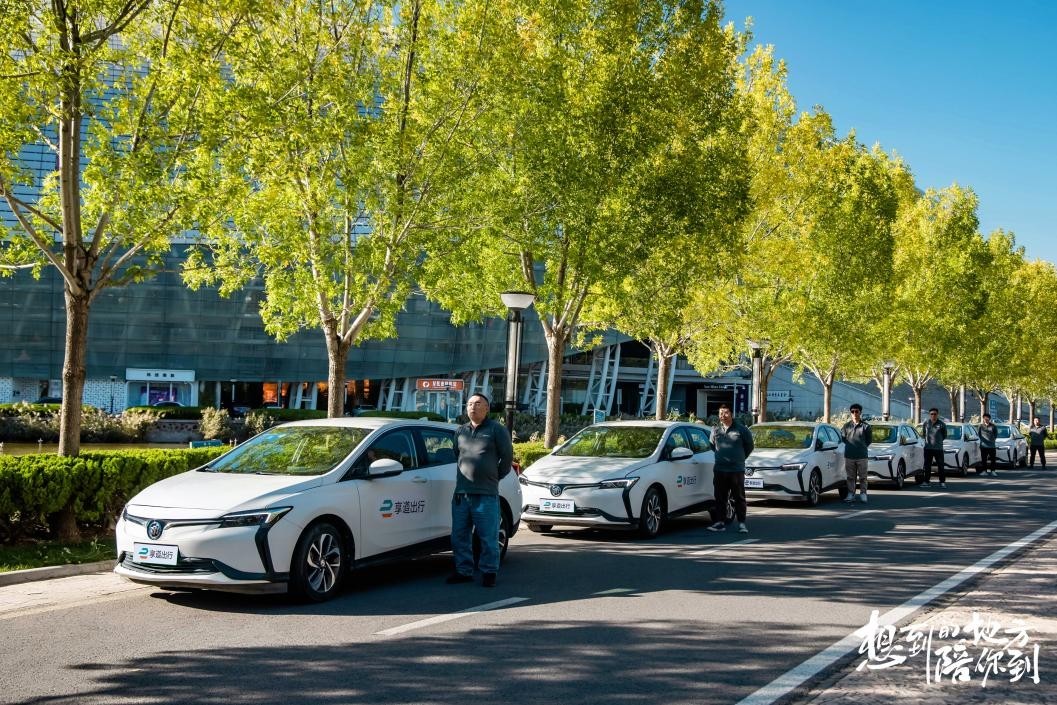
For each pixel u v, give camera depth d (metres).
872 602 8.25
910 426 24.48
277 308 16.67
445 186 15.86
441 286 17.84
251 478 8.33
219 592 8.47
